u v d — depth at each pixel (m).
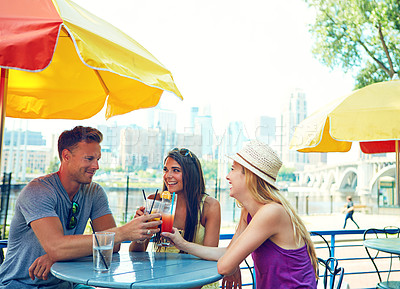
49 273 2.05
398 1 15.57
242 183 2.02
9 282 2.08
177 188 2.48
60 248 1.87
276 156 2.01
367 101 3.32
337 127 3.25
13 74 2.88
